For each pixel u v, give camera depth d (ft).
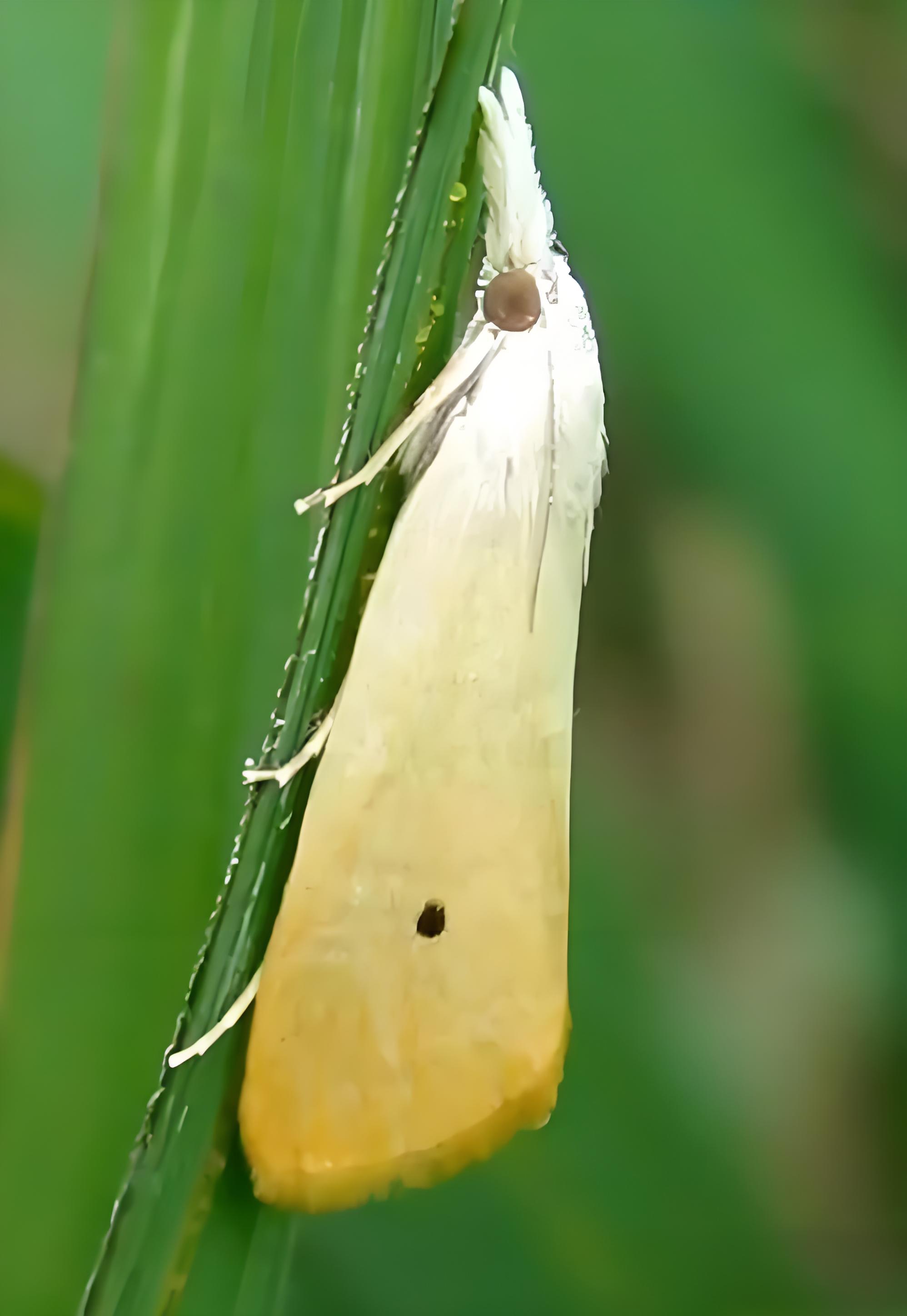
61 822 0.20
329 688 0.19
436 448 0.20
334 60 0.20
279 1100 0.20
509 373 0.20
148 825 0.20
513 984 0.20
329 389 0.20
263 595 0.20
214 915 0.19
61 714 0.20
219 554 0.20
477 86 0.19
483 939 0.20
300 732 0.19
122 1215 0.19
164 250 0.20
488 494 0.20
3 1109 0.20
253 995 0.19
